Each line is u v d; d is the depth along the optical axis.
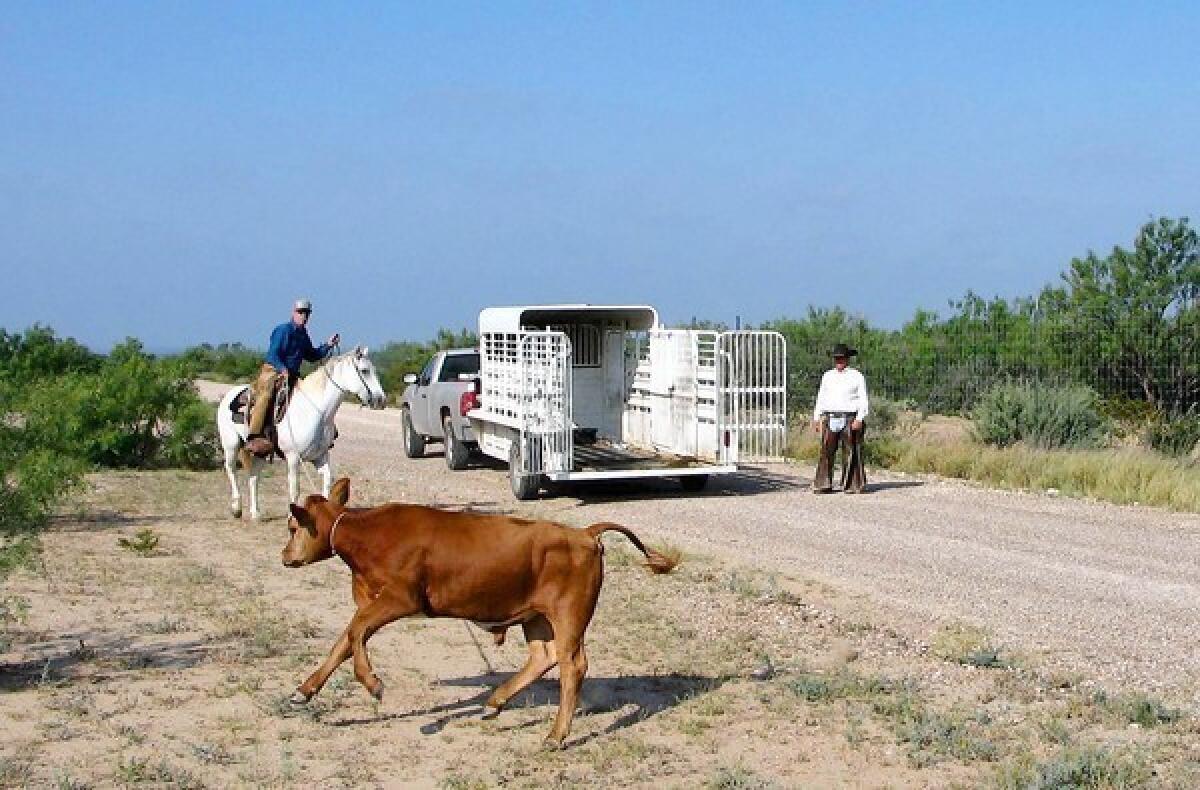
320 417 17.02
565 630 8.05
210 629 11.12
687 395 20.69
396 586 8.12
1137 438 23.77
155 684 9.35
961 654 10.24
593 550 8.13
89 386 24.47
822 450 20.42
